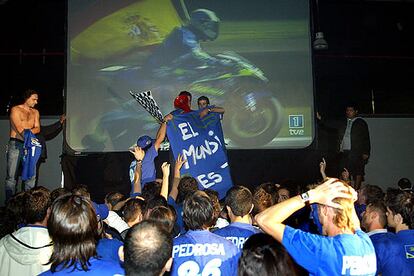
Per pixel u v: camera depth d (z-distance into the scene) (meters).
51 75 9.62
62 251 2.21
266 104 9.38
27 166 7.12
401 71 10.40
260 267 1.88
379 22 10.60
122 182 8.71
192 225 2.87
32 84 9.59
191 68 9.33
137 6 9.38
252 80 9.41
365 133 8.85
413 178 9.16
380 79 10.34
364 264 2.36
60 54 9.66
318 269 2.33
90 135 8.95
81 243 2.22
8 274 2.90
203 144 6.95
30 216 2.96
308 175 9.16
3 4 9.75
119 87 9.13
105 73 9.15
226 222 4.20
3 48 9.71
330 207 2.44
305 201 2.41
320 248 2.33
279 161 9.13
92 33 9.23
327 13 10.47
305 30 9.62
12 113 7.33
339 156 9.24
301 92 9.47
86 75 9.12
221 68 9.39
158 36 9.34
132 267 2.02
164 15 9.41
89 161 8.70
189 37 9.41
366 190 4.12
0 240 3.02
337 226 2.43
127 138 8.98
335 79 10.23
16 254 2.89
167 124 6.88
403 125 9.26
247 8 9.56
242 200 3.23
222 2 9.52
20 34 9.77
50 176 8.63
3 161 8.40
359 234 2.46
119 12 9.32
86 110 9.02
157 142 6.73
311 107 9.45
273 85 9.45
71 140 8.91
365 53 10.48
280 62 9.51
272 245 1.93
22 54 9.62
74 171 8.62
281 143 9.32
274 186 4.68
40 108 9.52
